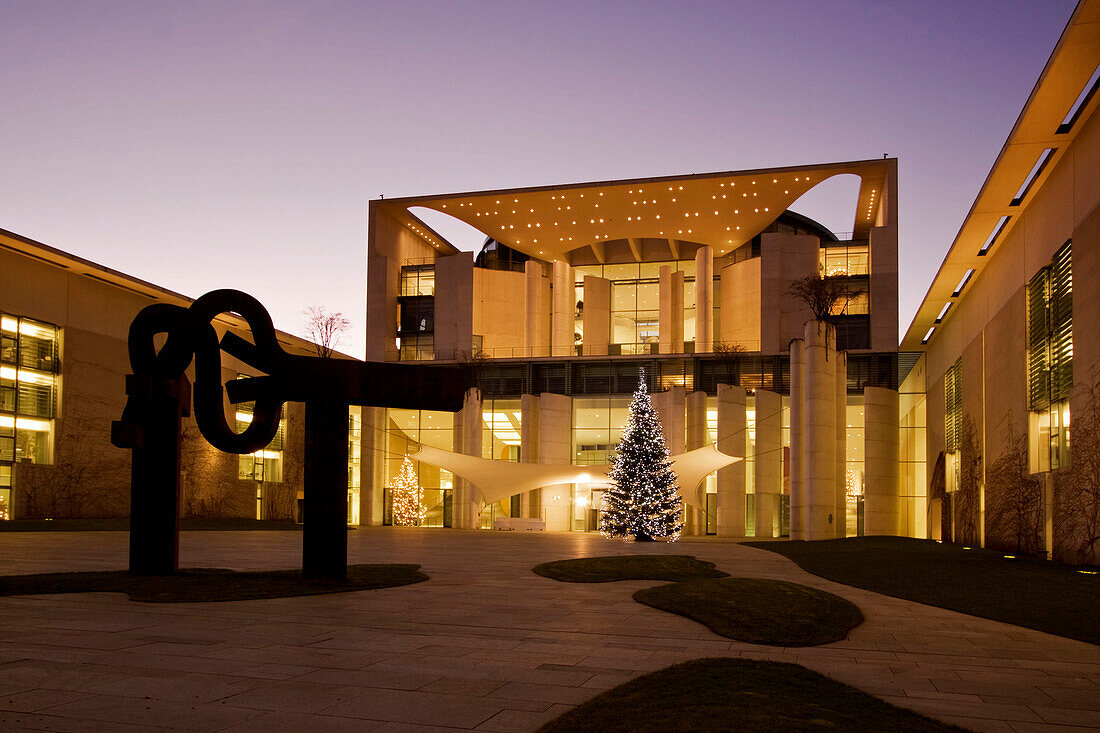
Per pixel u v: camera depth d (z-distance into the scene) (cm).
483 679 814
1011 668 934
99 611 1208
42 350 4253
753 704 680
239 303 1680
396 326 6328
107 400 4572
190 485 5053
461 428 5509
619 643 1043
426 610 1317
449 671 848
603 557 2403
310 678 800
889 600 1614
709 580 1688
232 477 5359
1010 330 3075
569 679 820
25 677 777
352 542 3350
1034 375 2823
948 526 4284
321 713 674
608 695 728
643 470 3806
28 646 932
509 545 3241
